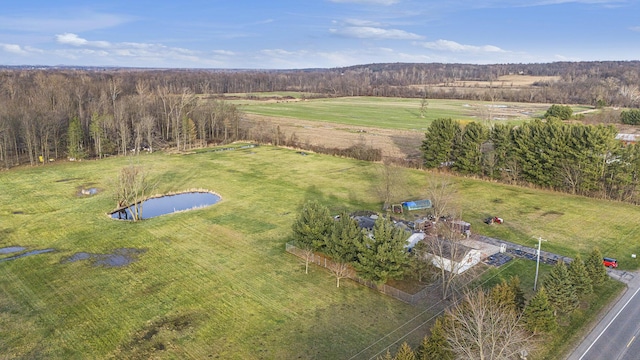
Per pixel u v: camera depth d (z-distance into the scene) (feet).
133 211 219.61
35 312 127.34
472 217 206.28
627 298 136.05
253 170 297.94
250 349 111.45
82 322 122.72
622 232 187.42
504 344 93.56
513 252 168.66
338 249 146.72
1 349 110.63
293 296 137.08
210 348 111.86
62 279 146.30
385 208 217.36
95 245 173.37
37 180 264.93
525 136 254.27
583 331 118.42
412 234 172.24
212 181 269.23
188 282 144.97
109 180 264.52
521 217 206.18
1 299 134.00
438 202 190.80
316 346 112.57
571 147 237.04
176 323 122.42
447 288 134.21
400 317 125.70
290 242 171.32
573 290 120.67
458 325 98.68
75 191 243.60
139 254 165.89
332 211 214.07
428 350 93.86
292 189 252.62
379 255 137.69
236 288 141.38
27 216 204.13
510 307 109.70
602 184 231.91
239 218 204.33
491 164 266.77
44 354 109.19
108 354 109.50
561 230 190.19
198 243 176.14
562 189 244.83
